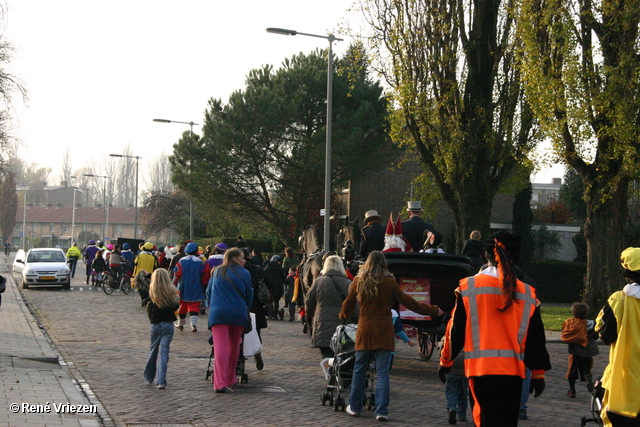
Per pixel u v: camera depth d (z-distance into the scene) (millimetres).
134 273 23469
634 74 20047
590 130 21094
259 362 11836
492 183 24031
